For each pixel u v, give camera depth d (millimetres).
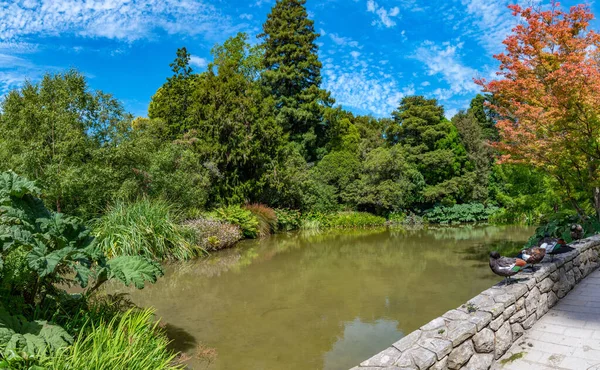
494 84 9555
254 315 6500
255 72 26734
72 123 10000
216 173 14914
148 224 9977
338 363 4824
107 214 9922
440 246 13352
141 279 4242
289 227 18031
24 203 3920
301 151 24922
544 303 4727
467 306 3709
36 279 4164
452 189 22172
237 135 15438
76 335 3953
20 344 3186
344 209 22266
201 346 5254
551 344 3854
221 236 12438
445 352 2951
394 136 25203
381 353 2922
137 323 4227
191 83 22281
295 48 25875
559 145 8086
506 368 3451
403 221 21359
